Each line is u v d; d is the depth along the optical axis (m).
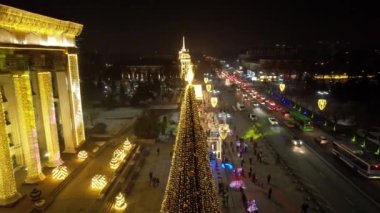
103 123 60.19
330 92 82.25
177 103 84.81
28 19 28.95
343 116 61.78
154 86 100.31
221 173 36.53
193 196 11.66
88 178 32.47
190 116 22.58
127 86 113.69
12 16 26.59
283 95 94.56
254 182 34.41
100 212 25.95
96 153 39.47
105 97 86.56
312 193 32.03
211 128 46.81
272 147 47.22
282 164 39.81
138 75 147.25
